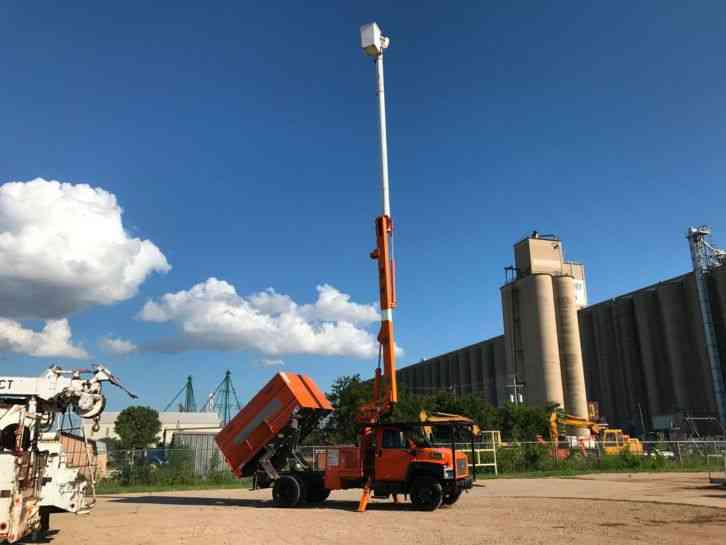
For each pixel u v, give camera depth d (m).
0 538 9.96
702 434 76.94
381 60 24.94
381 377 21.02
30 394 11.83
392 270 22.05
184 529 14.15
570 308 90.50
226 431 20.55
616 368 95.31
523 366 90.62
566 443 46.06
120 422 90.81
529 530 13.59
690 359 82.75
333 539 12.51
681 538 12.32
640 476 33.88
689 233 81.56
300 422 20.81
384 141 23.70
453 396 65.06
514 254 98.25
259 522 15.30
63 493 11.94
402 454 18.12
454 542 12.04
